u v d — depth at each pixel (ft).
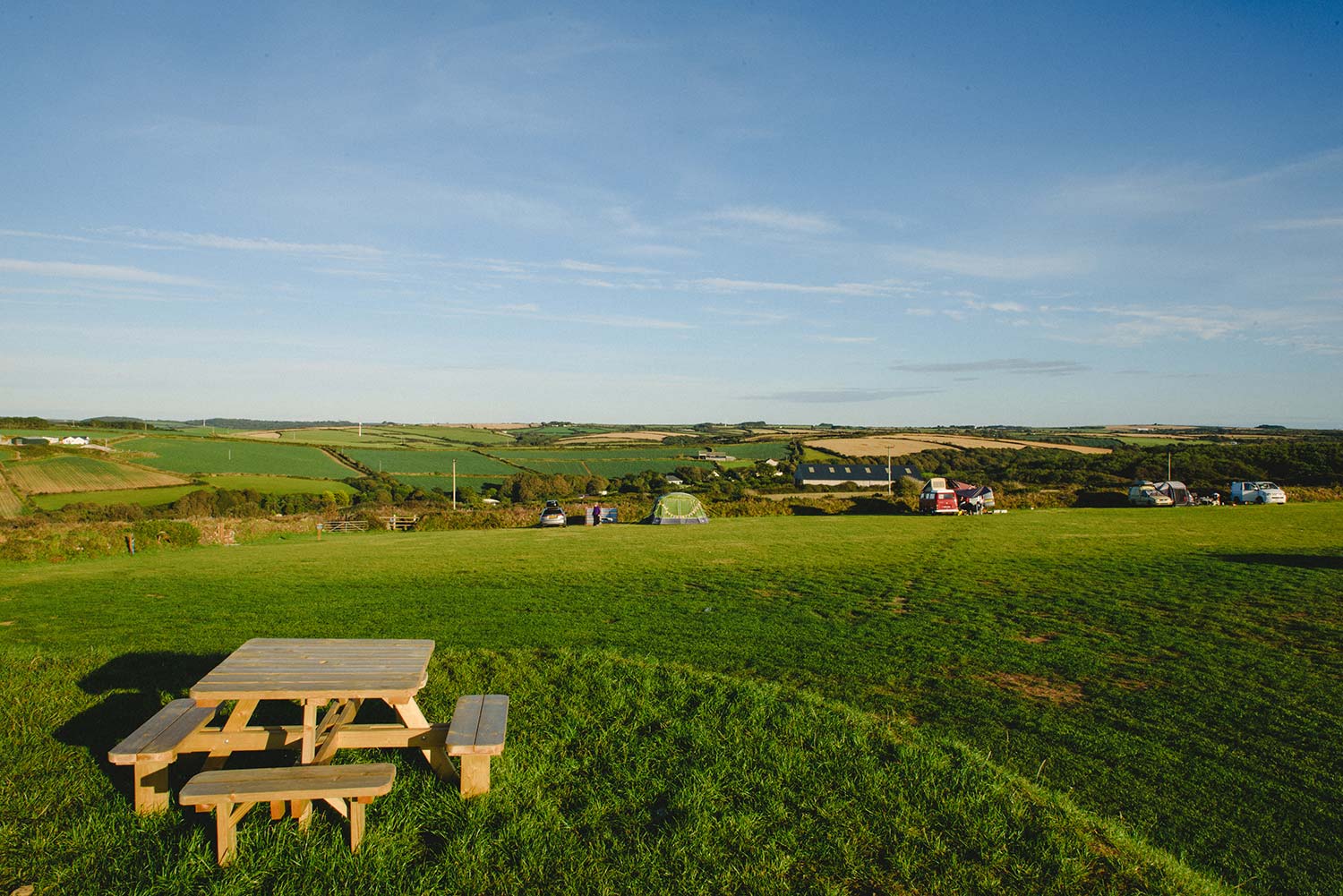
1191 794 20.67
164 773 16.79
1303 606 44.98
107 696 24.32
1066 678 30.99
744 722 22.11
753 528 115.75
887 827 16.56
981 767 19.72
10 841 15.40
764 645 36.04
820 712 23.22
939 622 41.45
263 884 14.28
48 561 83.66
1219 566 62.23
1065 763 22.65
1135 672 31.73
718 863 15.14
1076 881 14.90
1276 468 222.89
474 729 17.76
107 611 45.44
